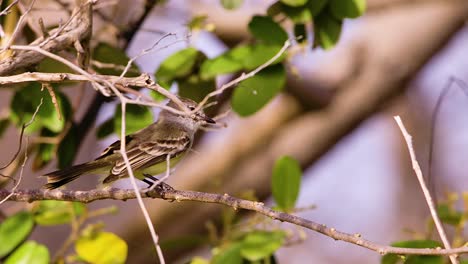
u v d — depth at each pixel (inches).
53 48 403.5
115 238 473.1
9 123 528.7
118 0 505.0
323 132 702.5
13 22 469.1
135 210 680.4
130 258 660.7
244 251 457.7
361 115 706.2
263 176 698.8
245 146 702.5
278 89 475.8
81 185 709.9
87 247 469.4
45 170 656.4
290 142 704.4
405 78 707.4
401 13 719.7
